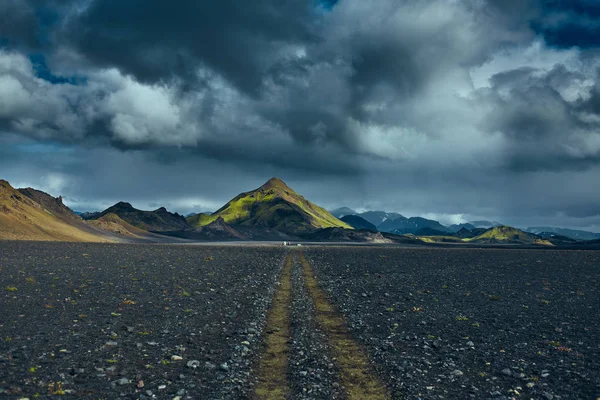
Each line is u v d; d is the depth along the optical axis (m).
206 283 40.44
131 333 20.75
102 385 14.07
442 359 17.98
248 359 17.52
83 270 46.88
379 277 51.00
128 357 17.08
